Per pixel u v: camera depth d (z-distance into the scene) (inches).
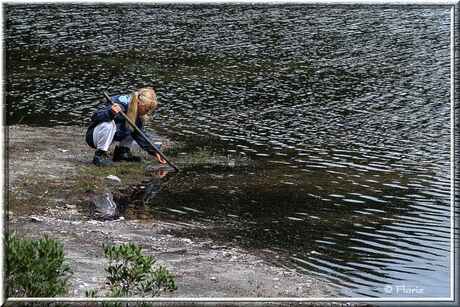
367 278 505.4
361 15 1492.4
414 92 1032.8
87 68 1125.1
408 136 851.4
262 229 585.3
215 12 1515.7
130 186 674.2
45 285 378.0
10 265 371.6
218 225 592.1
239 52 1236.5
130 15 1472.7
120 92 1011.3
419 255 544.1
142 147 732.0
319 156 776.9
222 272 503.5
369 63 1181.1
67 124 865.5
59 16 1439.5
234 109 941.2
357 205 641.6
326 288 488.7
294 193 667.4
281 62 1182.9
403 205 643.5
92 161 733.9
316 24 1429.6
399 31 1373.0
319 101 987.9
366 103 983.0
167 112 919.0
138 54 1209.4
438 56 1221.1
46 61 1154.0
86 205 624.7
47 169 700.0
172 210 622.8
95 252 519.5
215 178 702.5
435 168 745.6
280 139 831.1
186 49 1249.4
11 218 576.7
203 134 839.1
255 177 708.0
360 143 823.7
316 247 555.2
